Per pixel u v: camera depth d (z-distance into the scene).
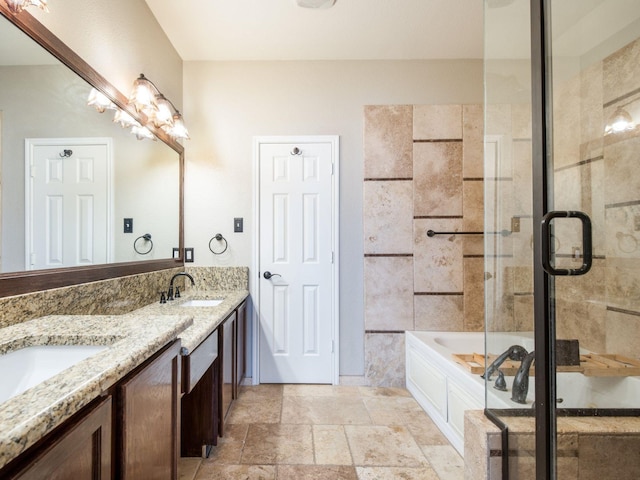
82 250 1.31
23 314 1.02
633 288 1.51
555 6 1.58
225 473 1.47
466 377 1.60
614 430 1.09
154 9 1.94
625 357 1.42
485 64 1.44
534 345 1.13
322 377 2.47
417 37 2.24
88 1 1.38
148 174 1.90
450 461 1.58
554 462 1.06
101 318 1.08
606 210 1.57
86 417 0.63
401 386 2.44
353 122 2.49
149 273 1.85
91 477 0.64
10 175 0.99
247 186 2.48
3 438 0.43
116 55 1.61
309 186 2.48
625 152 1.55
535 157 1.20
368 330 2.45
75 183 1.28
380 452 1.64
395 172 2.45
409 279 2.45
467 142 2.46
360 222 2.49
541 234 1.13
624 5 1.55
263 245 2.47
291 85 2.49
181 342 1.12
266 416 1.97
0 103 0.95
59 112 1.19
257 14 1.99
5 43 0.97
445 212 2.46
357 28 2.13
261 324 2.46
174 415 1.04
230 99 2.48
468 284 2.45
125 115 1.64
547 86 1.22
